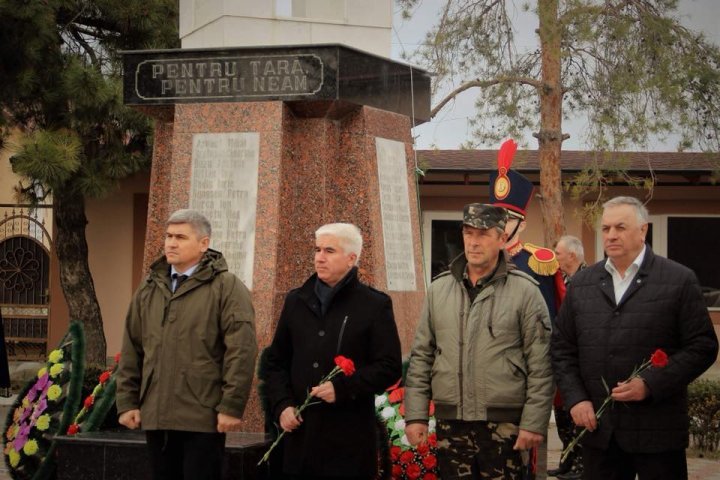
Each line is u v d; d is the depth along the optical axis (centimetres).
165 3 1593
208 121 742
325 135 742
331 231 534
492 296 541
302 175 743
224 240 730
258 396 684
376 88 766
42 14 1405
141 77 760
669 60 1510
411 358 563
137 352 557
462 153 2022
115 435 662
